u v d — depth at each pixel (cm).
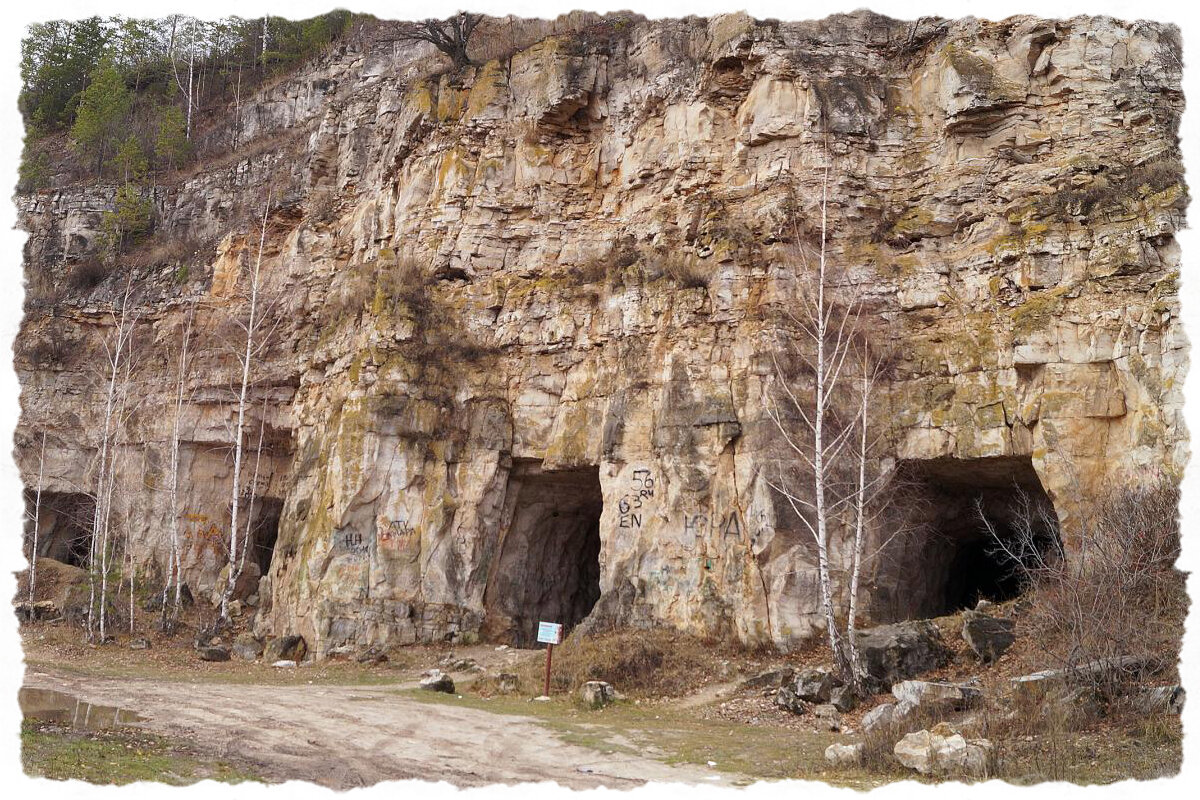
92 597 2833
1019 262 2341
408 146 3447
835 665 1923
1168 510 1753
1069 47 2500
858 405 2388
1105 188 2280
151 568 3503
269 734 1503
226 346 3672
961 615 2092
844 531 2303
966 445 2289
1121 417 2122
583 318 2864
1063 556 2059
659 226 2861
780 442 2347
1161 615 1627
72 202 5084
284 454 3666
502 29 3694
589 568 3222
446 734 1562
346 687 2170
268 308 3709
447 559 2805
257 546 3716
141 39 6462
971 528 2608
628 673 2127
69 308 4309
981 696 1582
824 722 1730
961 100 2552
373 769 1288
